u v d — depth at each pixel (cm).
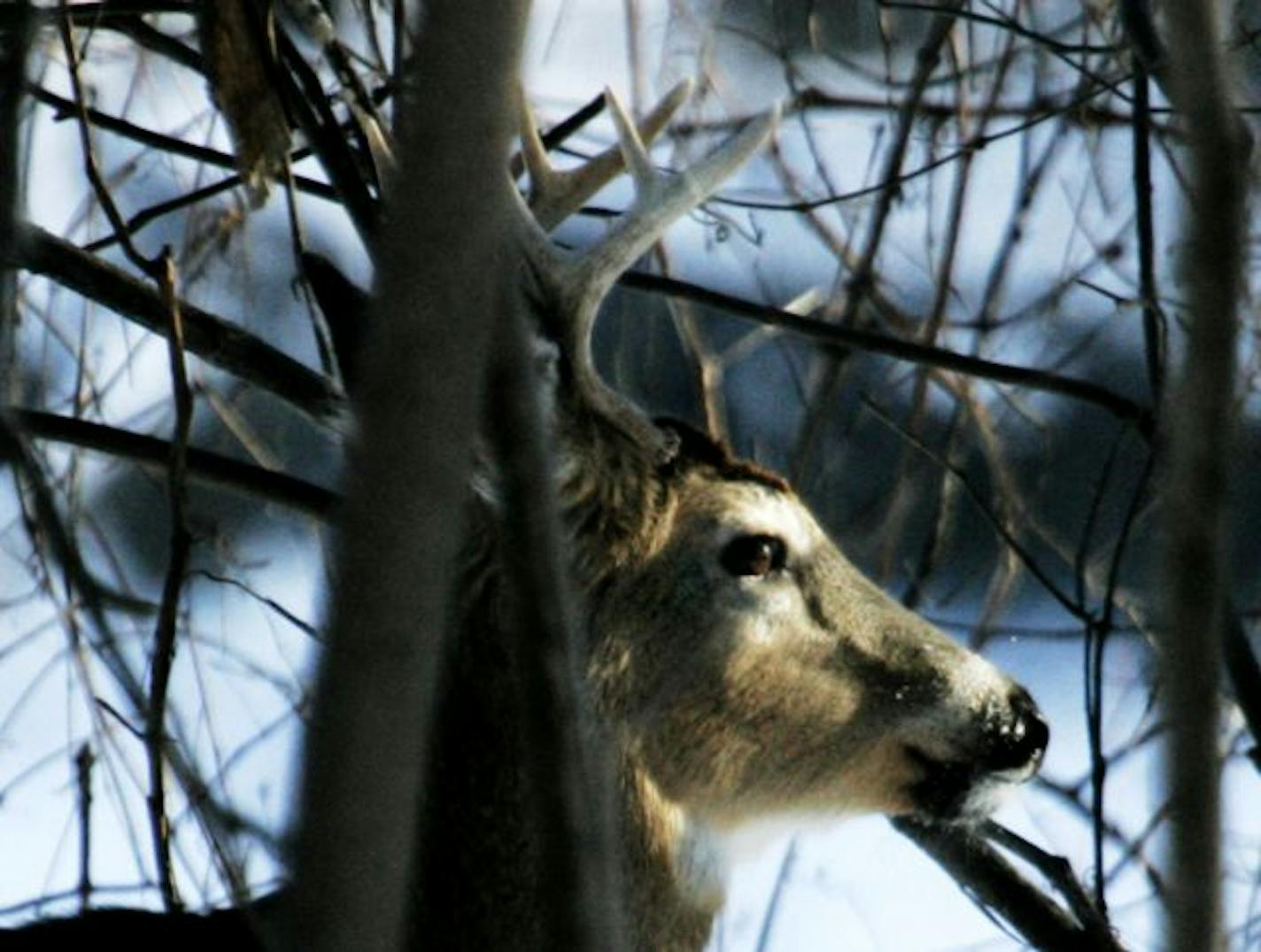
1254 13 1359
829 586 1166
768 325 1276
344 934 616
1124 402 1239
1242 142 820
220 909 1074
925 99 1455
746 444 1520
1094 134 1334
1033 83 1374
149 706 963
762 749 1153
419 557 627
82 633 1034
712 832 1159
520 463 741
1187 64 736
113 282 1190
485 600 1096
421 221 631
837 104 1357
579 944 736
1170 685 708
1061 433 1545
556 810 741
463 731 1094
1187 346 728
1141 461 1540
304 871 620
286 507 1224
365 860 619
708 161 1084
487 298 634
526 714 743
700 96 1327
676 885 1145
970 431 1523
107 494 1445
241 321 1330
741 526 1147
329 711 623
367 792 621
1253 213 1192
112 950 1064
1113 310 1423
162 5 1216
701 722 1143
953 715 1162
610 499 1131
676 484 1151
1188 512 716
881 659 1162
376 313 633
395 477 627
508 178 668
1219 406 721
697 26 1366
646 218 1084
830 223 1429
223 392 1484
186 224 1362
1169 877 699
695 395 1343
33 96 1051
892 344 1272
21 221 1027
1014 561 1312
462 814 1089
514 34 636
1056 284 1348
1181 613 710
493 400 742
